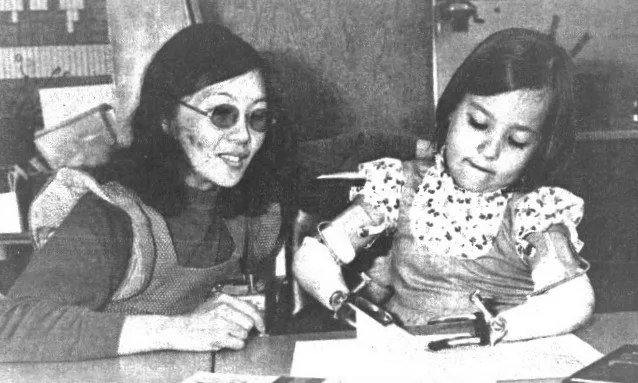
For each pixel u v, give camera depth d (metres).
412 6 1.53
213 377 0.87
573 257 1.26
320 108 1.50
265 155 1.45
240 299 1.18
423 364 0.91
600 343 0.99
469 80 1.38
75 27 1.52
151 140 1.42
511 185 1.38
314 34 1.52
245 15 1.52
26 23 1.53
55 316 1.07
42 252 1.23
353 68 1.53
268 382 0.84
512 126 1.36
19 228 1.51
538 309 1.05
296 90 1.49
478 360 0.92
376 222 1.39
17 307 1.09
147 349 1.01
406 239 1.40
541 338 1.01
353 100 1.53
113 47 1.52
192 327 1.02
